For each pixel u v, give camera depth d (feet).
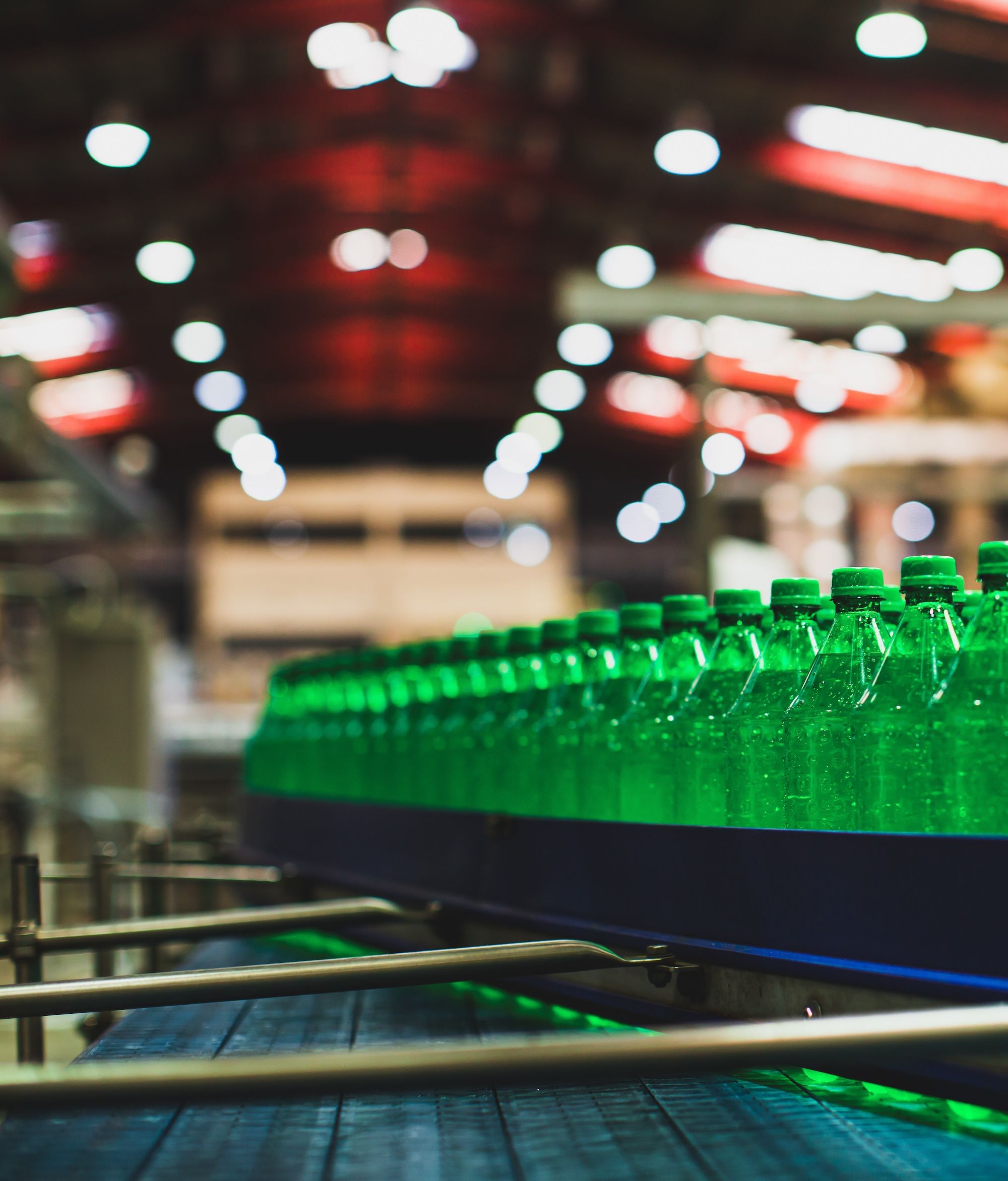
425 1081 2.31
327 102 37.58
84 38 32.45
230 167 42.09
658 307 15.98
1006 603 3.50
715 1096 3.46
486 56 36.29
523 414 67.82
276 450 76.59
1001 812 3.39
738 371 54.65
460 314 57.00
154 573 72.64
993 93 33.27
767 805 3.94
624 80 36.11
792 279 45.14
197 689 45.19
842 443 26.00
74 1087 2.31
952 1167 2.82
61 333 50.62
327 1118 3.35
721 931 3.83
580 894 4.55
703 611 4.52
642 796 4.51
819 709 3.85
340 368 63.00
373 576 72.59
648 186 41.52
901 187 38.37
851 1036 2.35
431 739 6.11
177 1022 4.60
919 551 36.47
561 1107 3.39
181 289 49.03
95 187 40.57
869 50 29.66
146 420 63.05
